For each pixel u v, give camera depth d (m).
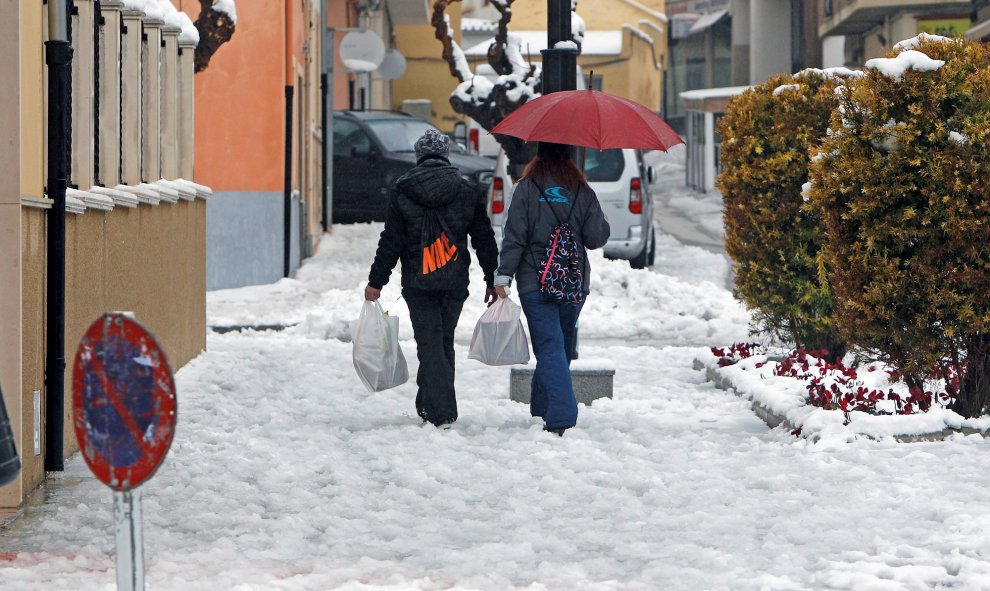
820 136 35.41
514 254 28.05
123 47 32.19
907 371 27.81
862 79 27.41
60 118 23.75
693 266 77.19
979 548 18.62
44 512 21.41
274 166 66.19
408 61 153.50
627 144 28.17
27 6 22.30
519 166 66.62
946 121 26.86
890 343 28.09
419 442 26.86
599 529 20.39
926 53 27.31
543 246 28.20
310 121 77.81
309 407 31.61
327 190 84.00
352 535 19.91
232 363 39.03
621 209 70.38
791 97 35.69
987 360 27.72
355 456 25.83
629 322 52.09
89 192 26.67
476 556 18.62
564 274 28.00
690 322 51.47
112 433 12.32
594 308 54.62
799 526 20.14
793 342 37.06
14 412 21.53
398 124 90.50
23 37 22.03
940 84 26.58
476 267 58.25
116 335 12.27
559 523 20.64
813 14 161.50
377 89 128.25
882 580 17.03
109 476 12.37
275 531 20.00
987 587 16.88
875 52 125.88
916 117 26.67
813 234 35.56
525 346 29.58
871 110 27.08
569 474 23.86
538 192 28.22
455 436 27.23
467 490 23.00
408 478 23.44
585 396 32.66
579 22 76.88
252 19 65.75
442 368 28.97
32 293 22.83
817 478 23.30
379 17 118.31
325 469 24.59
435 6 75.69
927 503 21.28
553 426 27.84
